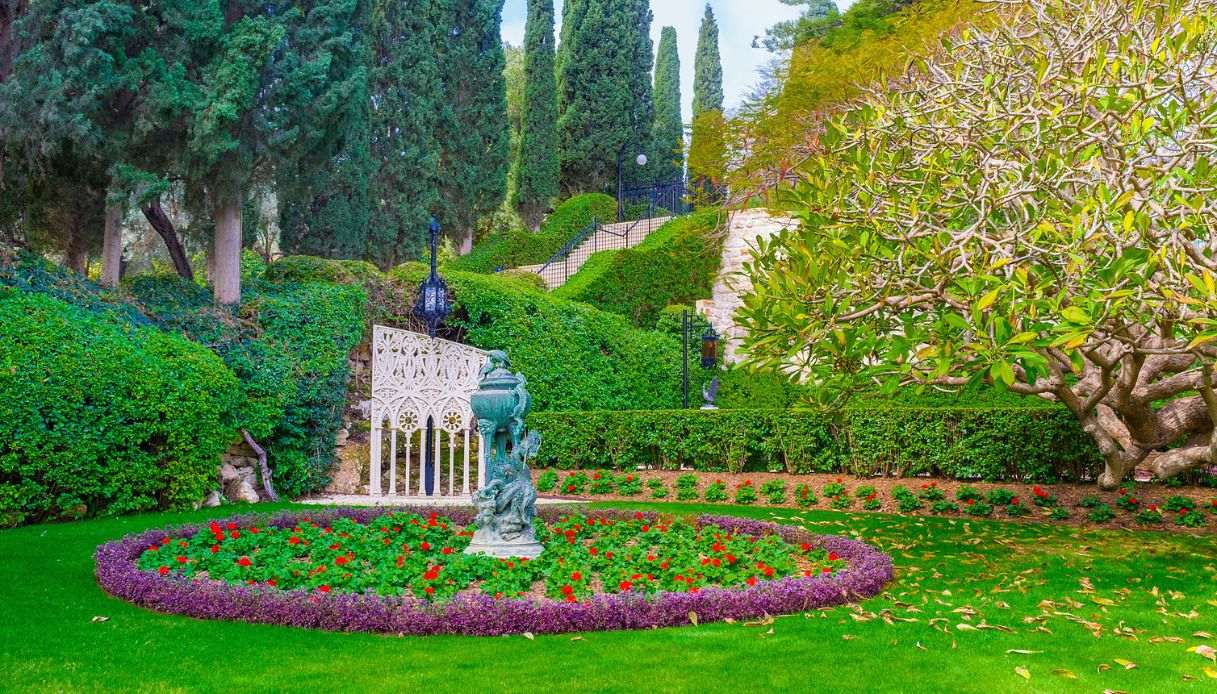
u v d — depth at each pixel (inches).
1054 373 302.7
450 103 1100.5
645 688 161.6
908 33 609.0
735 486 495.5
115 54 459.2
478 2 1127.6
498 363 290.5
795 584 228.4
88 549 303.3
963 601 236.5
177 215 668.1
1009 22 354.0
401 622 200.5
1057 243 246.4
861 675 169.8
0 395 351.3
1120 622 210.1
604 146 1448.1
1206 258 256.8
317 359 501.7
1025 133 304.8
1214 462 295.9
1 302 386.3
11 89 440.5
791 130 676.1
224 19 488.1
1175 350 244.2
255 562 267.1
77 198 536.4
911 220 271.0
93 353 386.0
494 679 166.6
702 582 243.0
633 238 1043.3
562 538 309.0
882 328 296.2
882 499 449.4
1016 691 161.3
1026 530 369.4
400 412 504.1
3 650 184.2
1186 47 260.7
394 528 333.4
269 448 482.0
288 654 183.3
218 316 494.0
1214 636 199.0
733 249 884.6
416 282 610.2
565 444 582.9
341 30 530.9
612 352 696.4
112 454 390.3
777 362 302.5
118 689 160.4
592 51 1451.8
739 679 167.2
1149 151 272.2
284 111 502.9
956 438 463.2
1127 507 390.3
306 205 869.2
